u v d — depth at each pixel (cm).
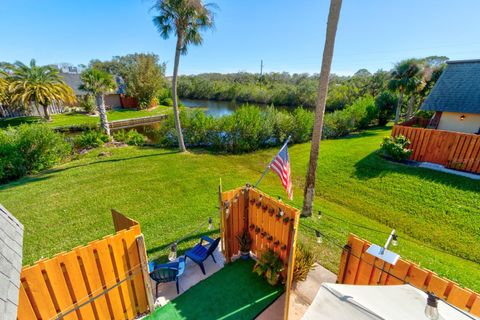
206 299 516
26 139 1233
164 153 1592
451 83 1602
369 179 1091
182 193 1009
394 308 271
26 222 795
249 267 604
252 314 483
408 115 2561
